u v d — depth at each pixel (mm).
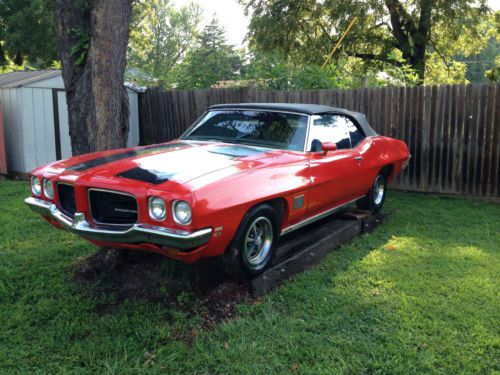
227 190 3271
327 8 19672
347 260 4566
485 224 6039
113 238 3295
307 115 4645
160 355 2914
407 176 8305
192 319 3332
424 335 3127
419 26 20125
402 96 8125
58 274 4137
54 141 9977
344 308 3508
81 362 2891
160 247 3289
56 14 4594
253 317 3426
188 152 4043
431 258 4641
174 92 10555
